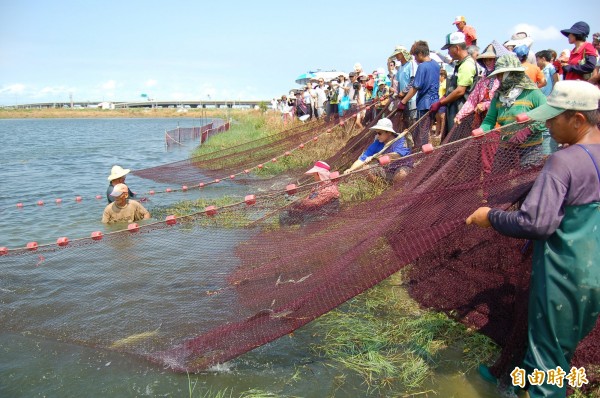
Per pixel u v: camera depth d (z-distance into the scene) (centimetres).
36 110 16075
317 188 505
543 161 401
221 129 2980
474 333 427
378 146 783
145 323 466
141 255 529
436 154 446
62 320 480
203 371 409
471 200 400
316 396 375
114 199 894
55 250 543
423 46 799
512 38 778
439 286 481
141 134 4738
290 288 446
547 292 290
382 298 517
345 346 438
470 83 705
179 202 1003
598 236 278
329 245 463
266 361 423
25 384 399
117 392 388
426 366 399
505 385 357
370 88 1333
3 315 487
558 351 295
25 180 1506
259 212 533
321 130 1191
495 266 430
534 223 278
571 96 286
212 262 520
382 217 440
